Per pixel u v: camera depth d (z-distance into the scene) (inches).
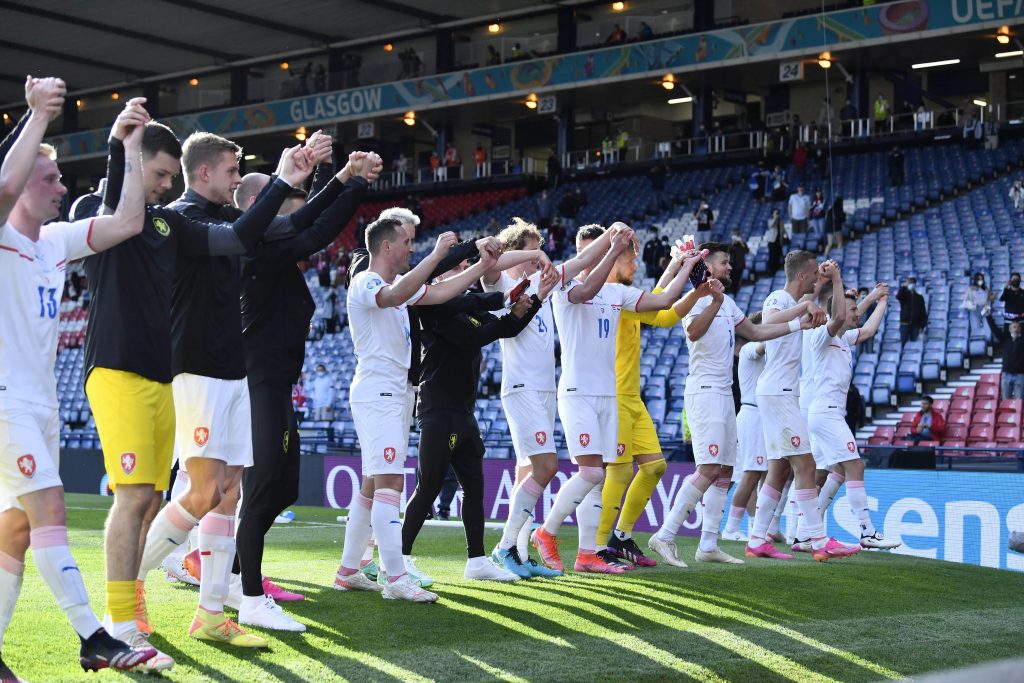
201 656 149.2
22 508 134.0
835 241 778.8
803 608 202.8
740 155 1053.8
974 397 546.3
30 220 135.1
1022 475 301.0
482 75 1157.1
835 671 154.6
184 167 170.4
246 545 172.2
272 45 1331.2
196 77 1450.5
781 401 277.9
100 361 144.3
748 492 324.8
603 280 232.8
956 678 37.8
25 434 131.0
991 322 575.8
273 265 177.0
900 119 1003.3
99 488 595.2
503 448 548.4
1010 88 1051.3
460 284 195.6
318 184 199.9
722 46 1019.3
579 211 1061.1
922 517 326.3
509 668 146.9
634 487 260.7
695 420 263.6
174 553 216.4
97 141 1381.6
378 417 196.4
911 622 194.1
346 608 187.8
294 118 1270.9
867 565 268.8
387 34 1295.5
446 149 1259.2
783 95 1142.3
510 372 237.5
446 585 218.1
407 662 148.2
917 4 920.9
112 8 1184.2
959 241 741.9
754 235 868.6
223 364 159.5
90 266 147.6
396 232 199.5
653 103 1240.8
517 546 243.4
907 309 588.4
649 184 1087.0
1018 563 297.9
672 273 261.9
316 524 395.9
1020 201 767.1
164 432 149.9
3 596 135.5
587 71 1095.6
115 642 132.3
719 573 244.1
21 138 127.5
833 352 297.3
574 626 175.6
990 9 886.4
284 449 176.1
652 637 169.5
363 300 192.9
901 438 514.3
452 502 452.8
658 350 661.3
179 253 154.3
